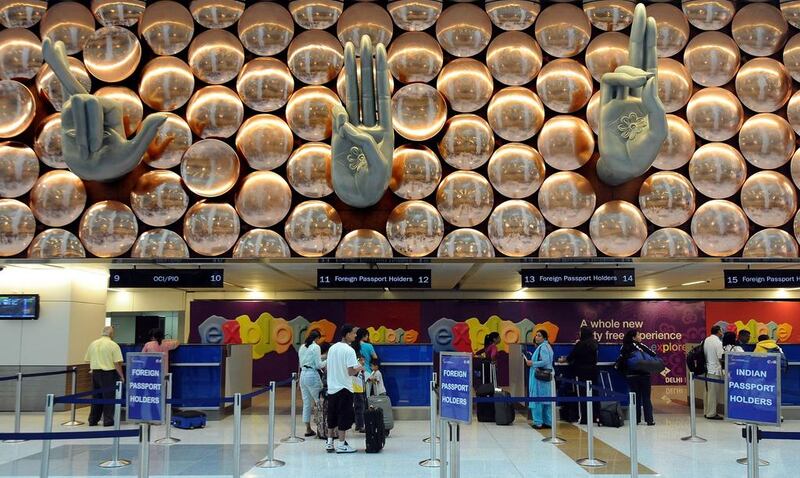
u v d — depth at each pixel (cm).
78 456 969
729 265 1390
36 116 1352
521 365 1415
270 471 862
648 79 1207
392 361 1373
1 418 1364
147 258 1321
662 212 1338
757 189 1348
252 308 2158
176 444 1062
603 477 827
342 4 1362
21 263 1327
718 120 1356
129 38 1342
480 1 1362
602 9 1357
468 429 1214
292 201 1358
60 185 1333
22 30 1359
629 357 1270
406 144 1360
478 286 2030
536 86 1366
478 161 1345
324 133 1347
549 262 1338
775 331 2097
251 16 1354
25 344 1466
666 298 2192
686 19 1373
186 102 1355
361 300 2155
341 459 937
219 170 1323
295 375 1135
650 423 1262
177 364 1362
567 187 1337
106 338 1274
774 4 1370
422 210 1330
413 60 1355
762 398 643
